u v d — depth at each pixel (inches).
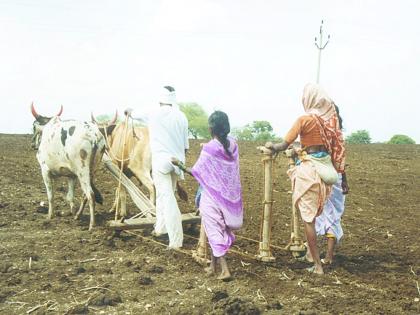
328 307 227.1
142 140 340.8
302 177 260.8
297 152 265.7
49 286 240.8
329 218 279.3
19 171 545.3
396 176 612.7
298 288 247.6
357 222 385.1
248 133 1509.6
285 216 393.7
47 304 223.9
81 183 337.7
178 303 227.9
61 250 295.3
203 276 261.3
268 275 264.4
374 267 284.2
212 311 215.0
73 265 271.4
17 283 245.6
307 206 261.6
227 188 255.0
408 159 775.1
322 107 263.0
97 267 269.1
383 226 374.9
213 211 255.0
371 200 469.4
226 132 254.2
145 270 266.2
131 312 218.2
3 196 426.6
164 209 295.3
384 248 321.7
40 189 463.2
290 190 499.2
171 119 296.5
